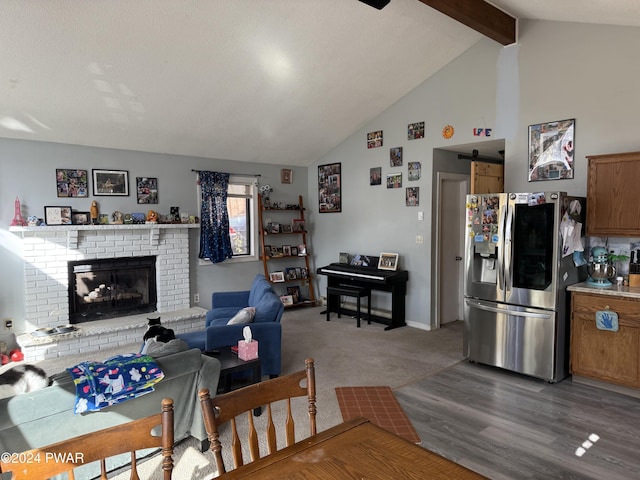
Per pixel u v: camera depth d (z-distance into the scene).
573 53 4.07
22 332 4.58
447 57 4.96
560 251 3.57
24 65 3.60
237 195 6.41
